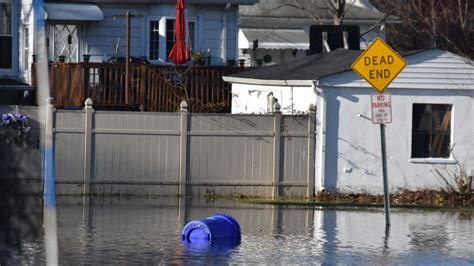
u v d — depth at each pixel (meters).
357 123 84.62
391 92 85.50
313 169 83.75
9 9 105.81
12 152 41.03
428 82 85.75
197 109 95.75
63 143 80.62
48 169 47.12
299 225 66.75
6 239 40.00
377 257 53.41
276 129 82.88
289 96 89.81
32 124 79.62
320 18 142.62
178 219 67.88
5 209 39.66
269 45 138.25
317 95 84.12
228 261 50.84
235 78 96.31
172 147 82.06
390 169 85.44
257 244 57.22
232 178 82.75
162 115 81.69
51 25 107.94
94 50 109.62
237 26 113.25
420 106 86.12
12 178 40.22
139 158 81.75
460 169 85.88
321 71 87.50
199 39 111.81
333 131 84.31
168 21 110.94
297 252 54.47
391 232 64.06
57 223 63.91
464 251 56.25
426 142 86.25
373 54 65.81
